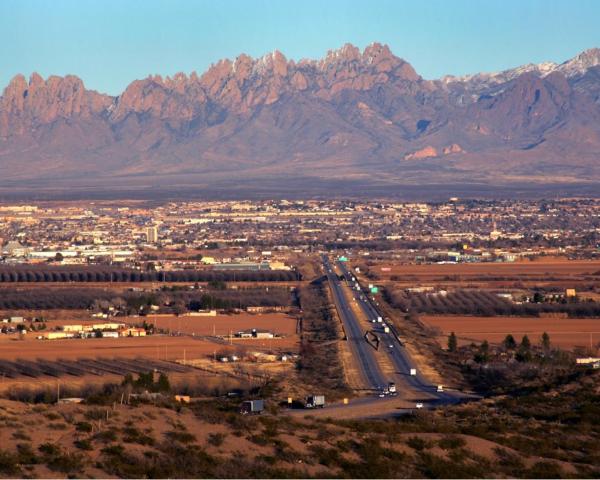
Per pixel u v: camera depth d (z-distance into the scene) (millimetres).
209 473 136625
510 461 153375
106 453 141000
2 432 147250
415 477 142375
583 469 152375
